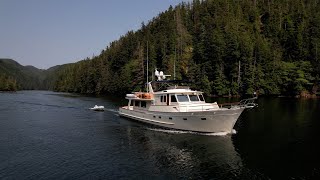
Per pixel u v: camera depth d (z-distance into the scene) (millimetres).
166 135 27609
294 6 140875
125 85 97500
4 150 22453
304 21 115438
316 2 142500
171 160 20234
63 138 26625
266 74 87625
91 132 29312
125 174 17594
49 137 27031
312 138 26344
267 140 25703
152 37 123250
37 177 17016
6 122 35656
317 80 85000
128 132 29172
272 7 148000
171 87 32562
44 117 40125
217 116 26484
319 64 86562
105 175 17391
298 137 26797
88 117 39969
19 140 25750
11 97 88438
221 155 21359
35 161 19828
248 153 21828
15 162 19594
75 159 20328
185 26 140625
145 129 30578
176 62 90188
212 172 18000
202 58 93188
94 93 124500
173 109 29562
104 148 23234
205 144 24344
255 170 18328
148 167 18828
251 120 36531
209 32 104500
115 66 118250
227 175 17531
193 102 30047
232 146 23719
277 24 126812
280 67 88938
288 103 60688
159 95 31344
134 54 115688
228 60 89438
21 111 47500
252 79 83062
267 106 54031
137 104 36375
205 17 140375
